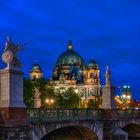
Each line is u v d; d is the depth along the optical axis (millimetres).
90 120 50000
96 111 52031
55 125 43375
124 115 58562
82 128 50719
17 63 37375
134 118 61531
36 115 40750
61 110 44875
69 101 139125
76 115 47438
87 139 52875
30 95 94438
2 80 36719
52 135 52344
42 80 108938
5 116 35719
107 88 54250
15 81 36656
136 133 67125
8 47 37094
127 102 144375
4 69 36562
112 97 54344
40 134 40875
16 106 36406
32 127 39594
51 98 114375
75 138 53969
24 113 37344
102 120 52812
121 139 52625
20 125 36500
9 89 35875
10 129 35281
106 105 53969
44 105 108625
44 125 41562
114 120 54000
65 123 45062
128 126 67250
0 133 35781
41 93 108688
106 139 52812
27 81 95500
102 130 52719
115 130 53594
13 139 35531
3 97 36438
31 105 94438
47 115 42469
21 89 37312
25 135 37281
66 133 53375
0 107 36312
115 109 54875
